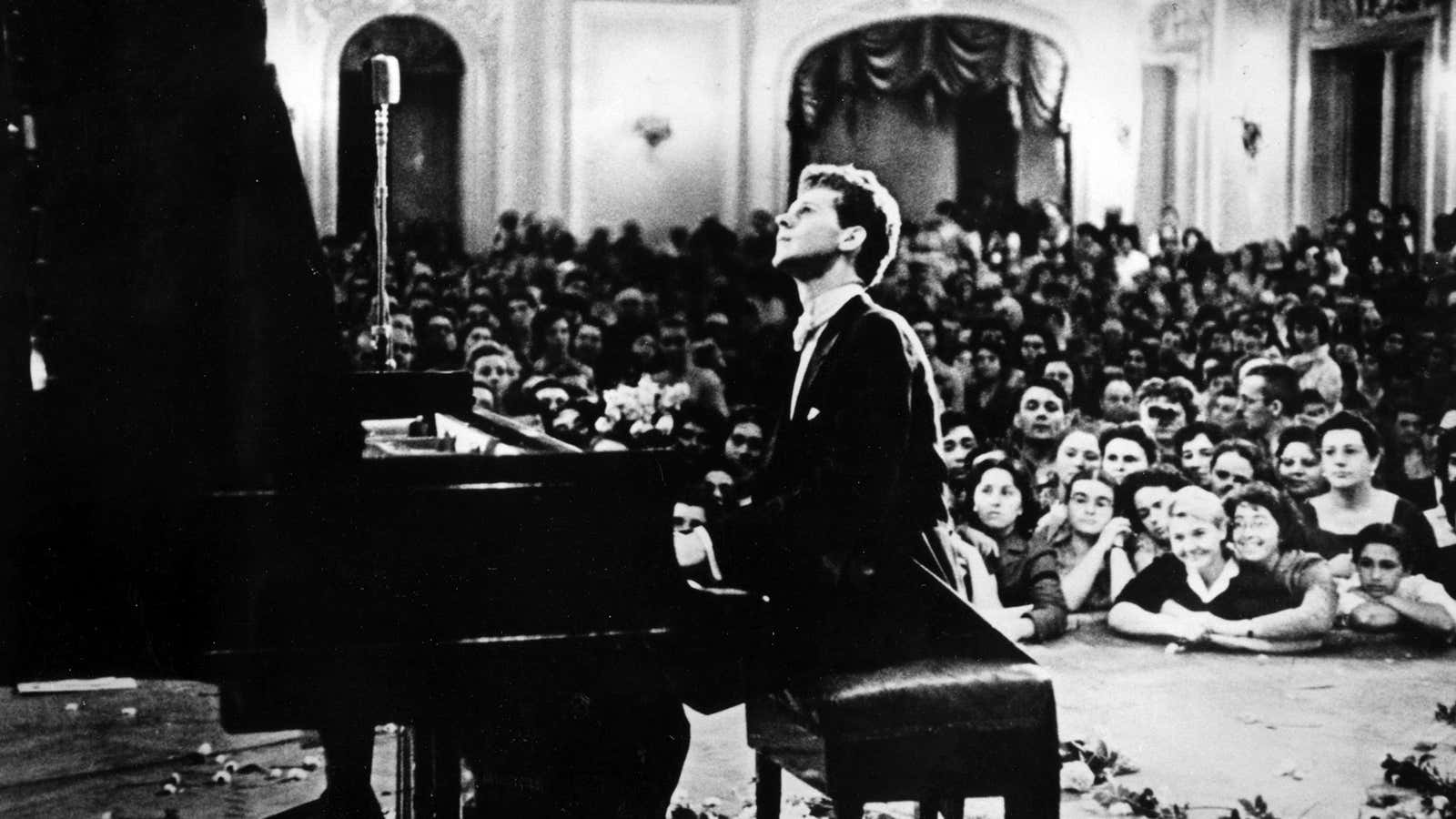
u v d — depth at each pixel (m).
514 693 3.39
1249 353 10.27
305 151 12.52
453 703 3.36
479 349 11.09
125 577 3.51
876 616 3.75
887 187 13.00
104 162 3.40
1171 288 11.42
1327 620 7.35
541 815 3.49
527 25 12.76
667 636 3.46
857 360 3.92
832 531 3.82
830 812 4.75
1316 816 4.81
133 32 3.36
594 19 12.81
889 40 12.88
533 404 10.46
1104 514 8.15
